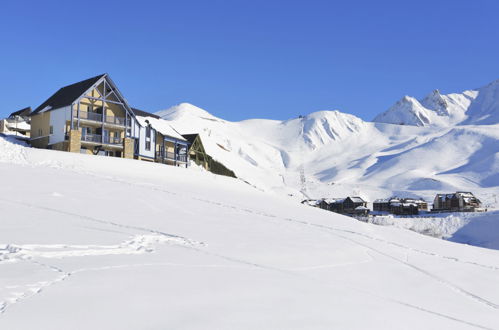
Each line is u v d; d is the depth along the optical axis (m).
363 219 80.88
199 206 25.55
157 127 63.88
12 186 22.25
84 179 28.44
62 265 10.20
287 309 8.70
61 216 16.91
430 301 12.09
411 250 21.89
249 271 11.93
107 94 56.72
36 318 6.85
